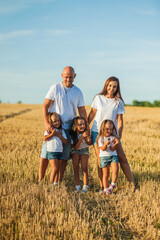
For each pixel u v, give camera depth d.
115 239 3.39
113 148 4.89
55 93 5.06
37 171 5.88
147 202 4.36
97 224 3.66
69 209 3.92
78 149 5.16
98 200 4.57
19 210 3.80
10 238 3.09
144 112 40.47
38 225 3.30
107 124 4.90
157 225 3.79
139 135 13.08
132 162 7.21
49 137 4.93
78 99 5.21
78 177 5.16
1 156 7.25
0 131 13.45
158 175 6.12
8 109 48.25
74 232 3.27
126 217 4.04
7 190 4.38
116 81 5.08
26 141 10.09
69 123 5.15
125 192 4.84
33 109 51.03
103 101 5.19
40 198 4.24
